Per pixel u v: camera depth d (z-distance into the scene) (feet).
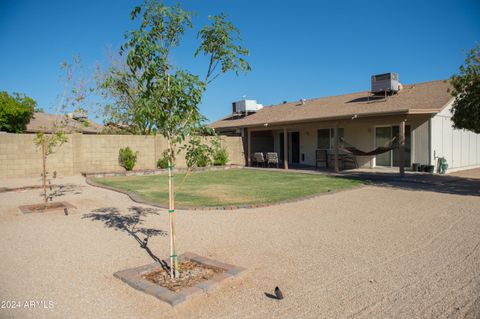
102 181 45.06
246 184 41.04
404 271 13.85
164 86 12.69
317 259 15.42
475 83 33.06
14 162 48.62
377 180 42.47
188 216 24.48
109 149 55.72
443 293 11.88
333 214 24.53
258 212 25.50
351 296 11.73
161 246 17.65
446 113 51.31
